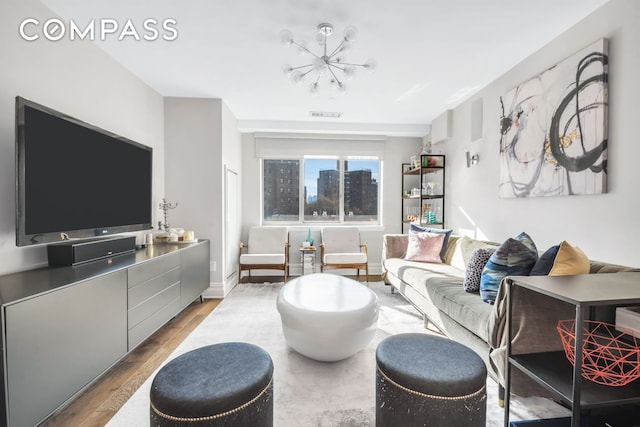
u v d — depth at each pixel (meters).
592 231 2.06
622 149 1.86
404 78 3.12
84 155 2.14
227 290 3.84
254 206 4.92
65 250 1.94
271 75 3.04
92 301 1.65
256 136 4.86
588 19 2.08
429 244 3.59
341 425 1.48
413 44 2.47
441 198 4.34
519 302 1.51
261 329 2.66
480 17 2.12
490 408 1.60
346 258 4.23
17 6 1.81
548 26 2.22
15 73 1.80
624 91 1.84
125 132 2.88
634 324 1.29
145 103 3.21
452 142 4.08
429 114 4.31
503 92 3.01
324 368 1.99
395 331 2.61
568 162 2.19
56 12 2.06
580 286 1.22
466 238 3.22
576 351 1.04
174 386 1.11
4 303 1.19
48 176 1.82
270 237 4.73
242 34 2.32
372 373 1.94
